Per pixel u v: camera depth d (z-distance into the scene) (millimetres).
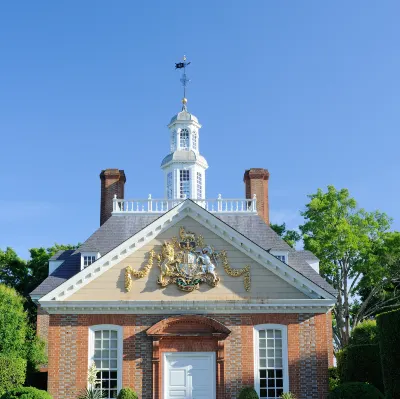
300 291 32344
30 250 65188
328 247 54656
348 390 26984
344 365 34562
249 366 31562
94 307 31703
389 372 25469
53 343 31562
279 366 31828
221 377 31375
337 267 57156
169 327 31734
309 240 55156
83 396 30656
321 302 32062
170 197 42719
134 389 31141
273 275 32500
